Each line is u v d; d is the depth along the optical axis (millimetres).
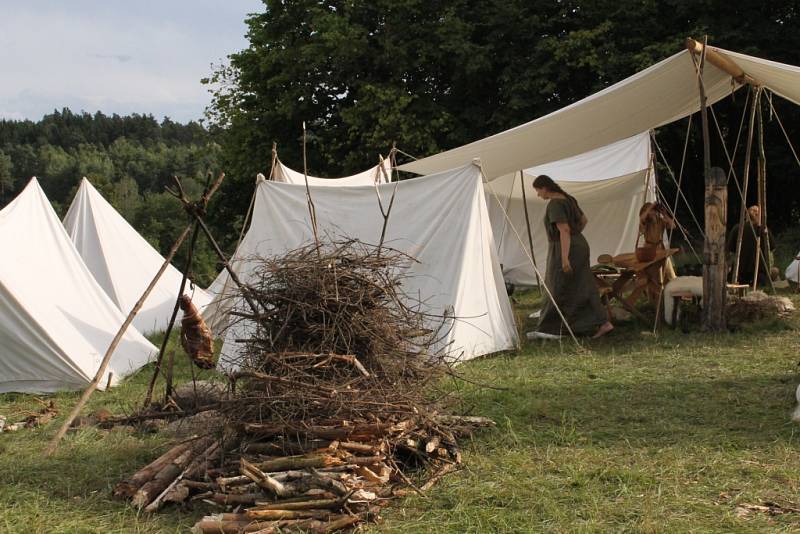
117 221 11781
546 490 4500
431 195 8602
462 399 6316
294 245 8562
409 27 22172
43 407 7047
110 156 132750
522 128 9641
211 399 6188
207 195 5906
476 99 22844
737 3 19500
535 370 7695
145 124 169500
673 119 12086
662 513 4141
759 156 12703
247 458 4539
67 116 165375
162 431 5766
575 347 8758
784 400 6172
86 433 5797
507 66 21609
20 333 7605
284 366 4684
